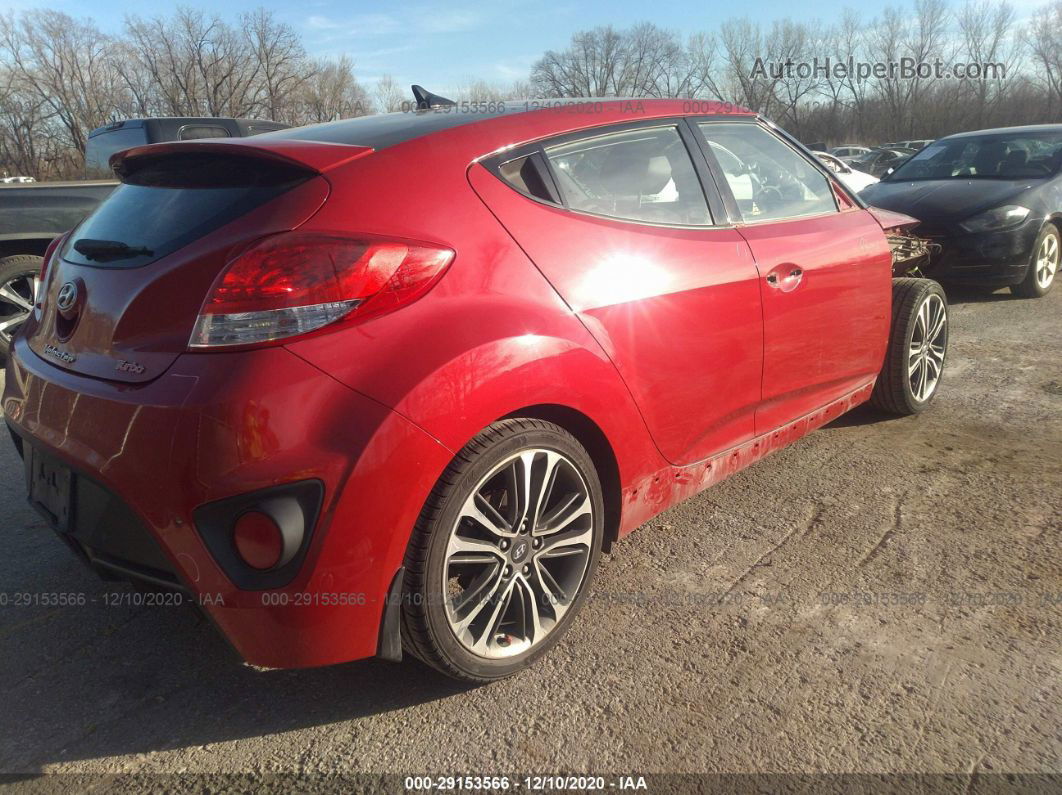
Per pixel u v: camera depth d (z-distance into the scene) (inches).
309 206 79.0
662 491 107.3
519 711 87.3
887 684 89.6
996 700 86.7
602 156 104.0
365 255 76.7
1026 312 266.2
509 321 84.4
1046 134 312.7
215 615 73.8
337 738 84.1
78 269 90.4
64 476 83.5
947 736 81.7
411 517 76.8
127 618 106.1
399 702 89.4
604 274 95.8
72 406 81.3
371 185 82.7
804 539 121.9
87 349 84.1
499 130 95.9
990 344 227.5
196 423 71.2
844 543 120.4
